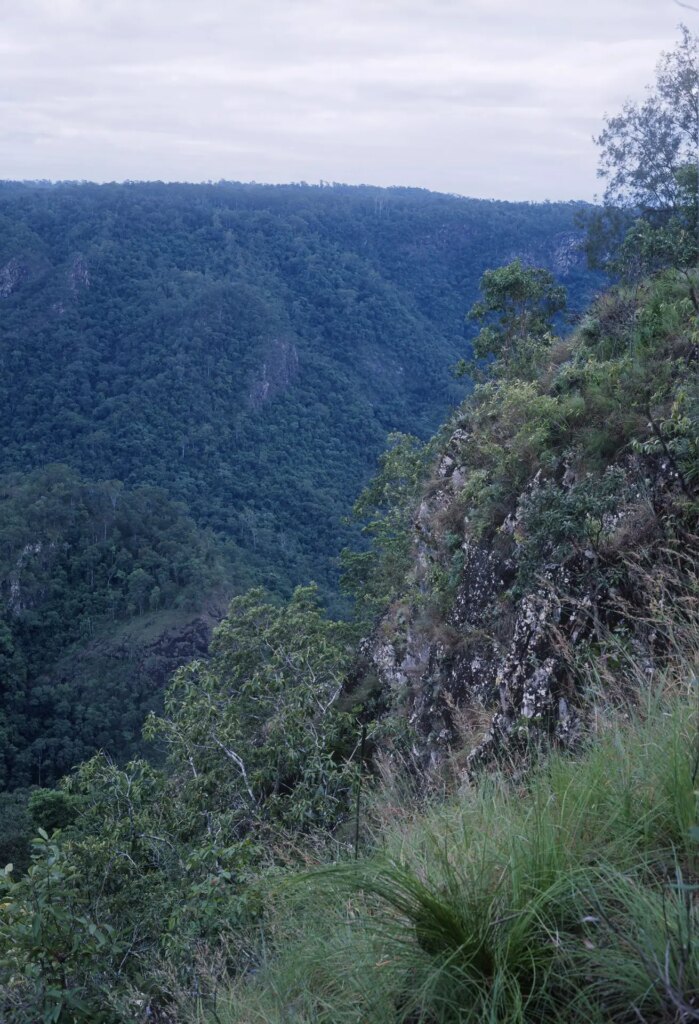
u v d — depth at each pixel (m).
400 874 2.52
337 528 109.81
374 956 2.53
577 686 5.30
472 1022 2.23
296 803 7.73
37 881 4.91
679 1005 1.84
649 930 2.15
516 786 3.60
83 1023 4.67
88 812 10.14
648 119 13.52
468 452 11.16
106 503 78.94
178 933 5.19
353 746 9.99
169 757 10.78
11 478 85.69
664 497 6.16
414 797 4.70
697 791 2.44
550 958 2.24
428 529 11.75
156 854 8.72
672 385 7.58
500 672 6.30
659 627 4.78
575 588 6.06
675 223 12.83
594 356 9.58
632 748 3.11
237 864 5.62
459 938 2.35
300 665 12.08
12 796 44.38
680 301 8.85
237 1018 3.12
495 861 2.62
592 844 2.68
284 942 3.30
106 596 71.56
